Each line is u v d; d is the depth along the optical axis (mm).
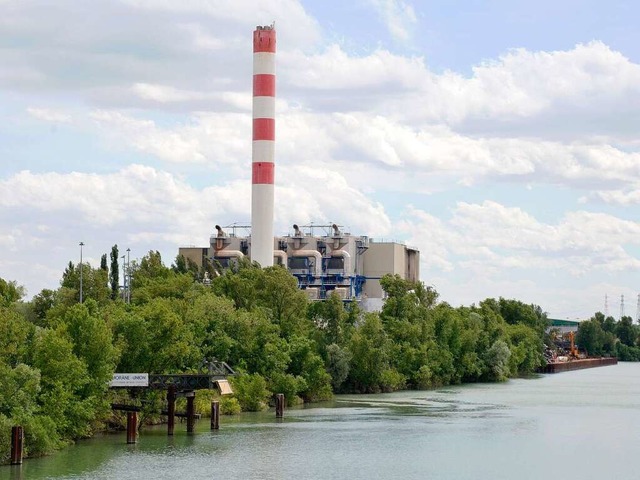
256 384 197000
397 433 161875
